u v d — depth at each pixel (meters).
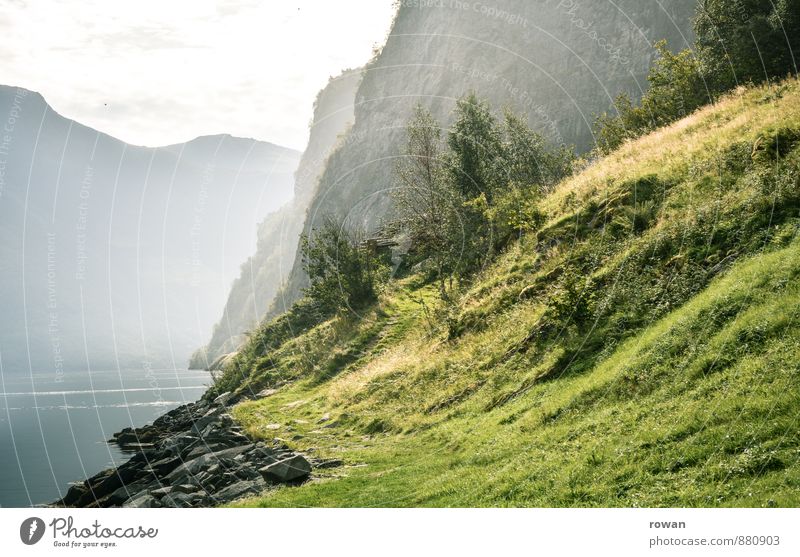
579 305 16.30
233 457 18.00
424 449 14.77
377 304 33.75
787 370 9.30
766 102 23.42
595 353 14.73
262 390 31.20
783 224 14.74
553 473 9.77
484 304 23.19
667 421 9.73
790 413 8.35
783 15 28.42
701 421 9.18
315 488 12.89
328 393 24.86
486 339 20.33
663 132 26.41
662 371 11.55
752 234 15.14
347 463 15.14
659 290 15.39
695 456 8.52
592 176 25.20
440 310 26.89
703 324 12.12
